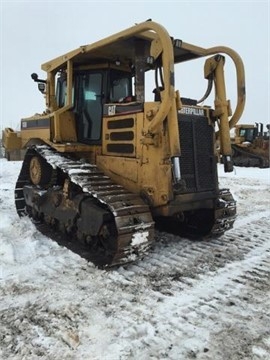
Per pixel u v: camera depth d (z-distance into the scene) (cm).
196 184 431
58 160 475
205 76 479
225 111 461
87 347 253
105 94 489
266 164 1867
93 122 499
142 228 378
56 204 483
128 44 445
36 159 545
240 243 498
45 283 354
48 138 517
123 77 517
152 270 393
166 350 250
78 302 317
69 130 512
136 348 252
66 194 459
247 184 1152
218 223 482
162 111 372
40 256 427
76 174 430
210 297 330
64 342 258
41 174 530
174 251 460
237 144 1964
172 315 297
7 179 1111
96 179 433
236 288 350
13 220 577
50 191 502
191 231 519
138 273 384
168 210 401
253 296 334
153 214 419
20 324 280
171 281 365
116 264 379
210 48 488
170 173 396
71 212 449
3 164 1510
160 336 267
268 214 701
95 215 396
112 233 391
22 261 412
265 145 1895
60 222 484
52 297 325
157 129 389
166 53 364
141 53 449
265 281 368
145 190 418
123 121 442
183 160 420
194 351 249
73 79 523
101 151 480
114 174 458
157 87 401
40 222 555
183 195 414
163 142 397
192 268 401
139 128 419
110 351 248
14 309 303
